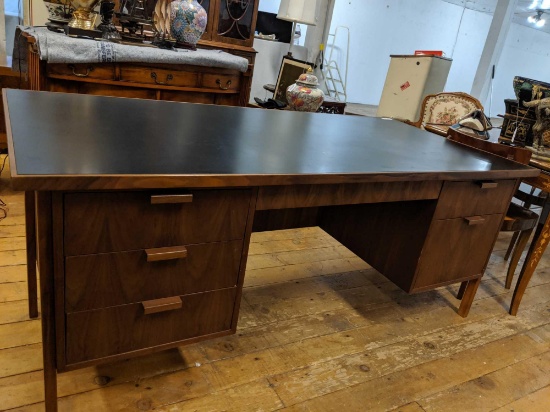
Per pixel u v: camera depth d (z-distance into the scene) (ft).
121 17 7.95
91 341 3.42
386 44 24.20
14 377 4.22
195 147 3.88
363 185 4.28
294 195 3.87
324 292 6.61
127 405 4.14
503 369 5.54
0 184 8.16
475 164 5.25
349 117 7.27
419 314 6.45
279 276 6.82
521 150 5.75
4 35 9.59
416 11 24.54
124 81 7.82
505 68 31.63
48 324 3.18
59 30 7.66
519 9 26.53
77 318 3.27
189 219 3.40
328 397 4.64
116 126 4.10
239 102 9.68
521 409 4.92
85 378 4.36
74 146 3.31
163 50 8.11
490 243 6.01
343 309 6.26
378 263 6.02
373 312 6.31
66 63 7.11
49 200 2.80
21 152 2.99
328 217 6.79
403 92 13.26
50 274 3.03
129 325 3.54
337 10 21.62
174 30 8.73
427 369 5.31
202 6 9.85
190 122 4.81
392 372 5.16
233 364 4.87
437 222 5.21
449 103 9.52
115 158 3.21
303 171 3.73
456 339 6.00
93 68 7.44
